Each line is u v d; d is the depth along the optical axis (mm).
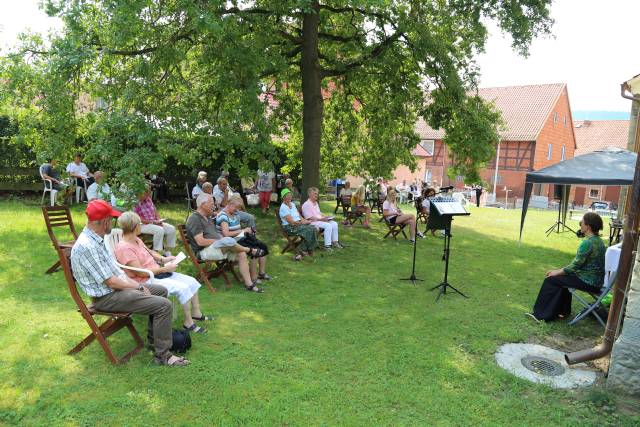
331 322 5371
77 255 3879
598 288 5531
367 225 12453
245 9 9117
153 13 7684
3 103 8078
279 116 12336
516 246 11062
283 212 8547
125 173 6848
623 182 7324
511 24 9305
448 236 6570
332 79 12742
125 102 7633
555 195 14227
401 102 11859
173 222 11258
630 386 3957
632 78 12750
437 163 40688
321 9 11195
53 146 7871
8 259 7012
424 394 3824
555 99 37188
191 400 3553
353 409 3549
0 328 4641
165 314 4051
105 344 4035
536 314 5773
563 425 3488
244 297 6141
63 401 3453
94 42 7957
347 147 13609
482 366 4387
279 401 3594
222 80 8211
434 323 5488
